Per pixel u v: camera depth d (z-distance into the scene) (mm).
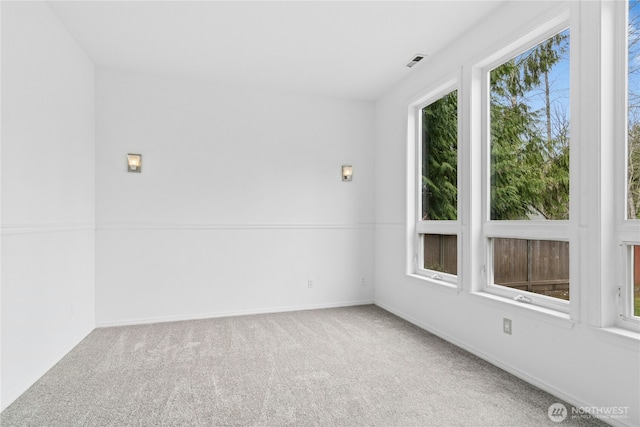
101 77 3738
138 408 2068
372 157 4785
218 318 4035
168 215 3949
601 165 1958
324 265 4582
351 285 4711
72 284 3082
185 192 4016
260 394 2232
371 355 2889
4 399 2074
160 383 2385
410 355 2891
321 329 3604
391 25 2939
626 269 1938
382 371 2576
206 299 4070
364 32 3062
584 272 2031
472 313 2928
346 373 2543
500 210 2820
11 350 2150
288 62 3643
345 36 3135
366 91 4465
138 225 3840
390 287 4355
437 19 2854
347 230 4695
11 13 2160
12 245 2170
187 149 4039
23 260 2287
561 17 2217
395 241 4242
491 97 2934
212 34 3098
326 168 4613
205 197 4090
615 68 1985
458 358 2826
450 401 2143
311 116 4555
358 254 4750
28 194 2350
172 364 2703
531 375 2367
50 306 2648
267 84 4219
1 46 2061
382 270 4566
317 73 3914
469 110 2980
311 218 4527
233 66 3730
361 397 2193
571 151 2121
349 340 3260
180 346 3102
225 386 2342
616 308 1967
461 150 3066
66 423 1922
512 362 2525
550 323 2225
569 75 2277
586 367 2010
